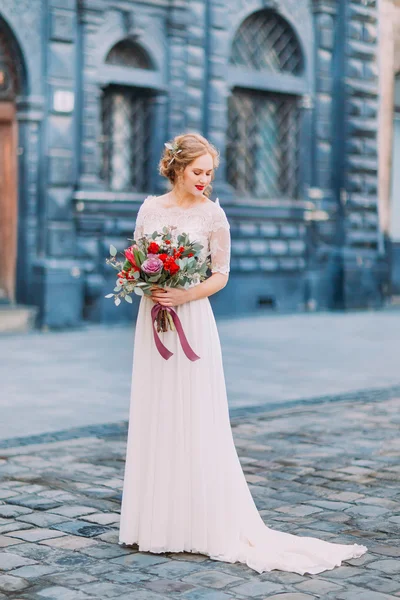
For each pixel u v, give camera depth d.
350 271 17.97
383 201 18.73
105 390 9.42
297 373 10.62
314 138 17.66
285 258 17.28
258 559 4.49
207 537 4.62
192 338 4.67
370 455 6.74
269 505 5.51
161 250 4.59
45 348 12.40
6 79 14.20
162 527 4.64
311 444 7.09
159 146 15.60
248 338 13.71
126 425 7.82
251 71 16.66
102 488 5.86
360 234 18.31
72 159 14.61
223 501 4.64
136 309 15.36
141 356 4.73
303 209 17.36
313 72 17.58
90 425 7.79
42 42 14.20
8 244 14.41
